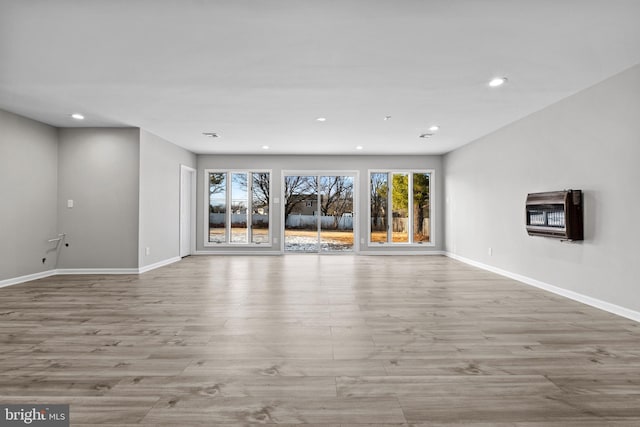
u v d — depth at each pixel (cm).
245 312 389
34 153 582
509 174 608
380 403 204
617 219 391
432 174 927
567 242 466
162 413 193
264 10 268
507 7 264
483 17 278
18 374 240
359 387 223
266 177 930
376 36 308
